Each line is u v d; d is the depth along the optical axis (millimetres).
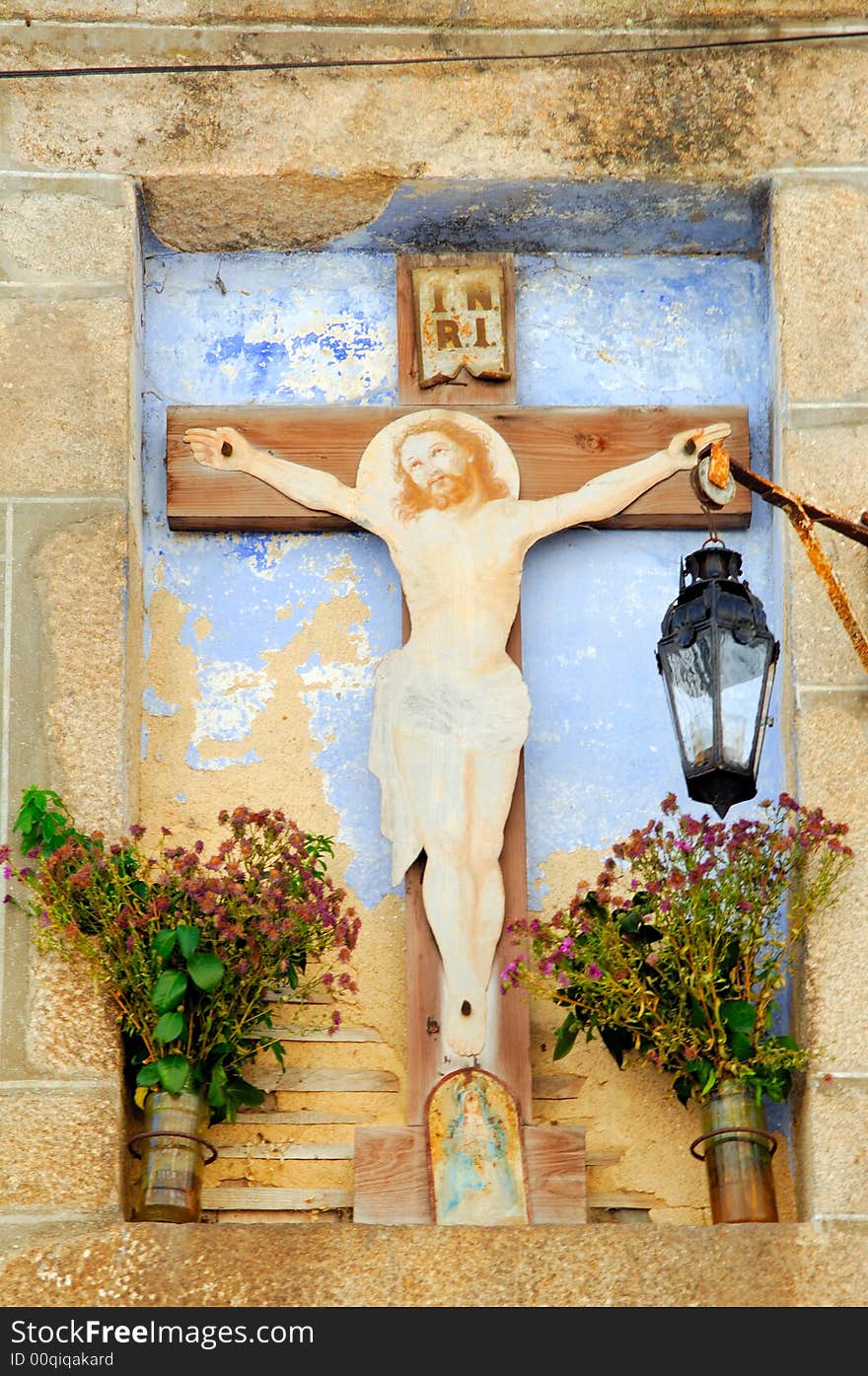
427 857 7168
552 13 7855
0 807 7047
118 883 6824
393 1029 7152
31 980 6859
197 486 7539
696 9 7875
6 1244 6566
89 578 7262
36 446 7375
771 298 7781
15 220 7598
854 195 7754
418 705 7289
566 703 7500
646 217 7863
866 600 7359
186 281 7867
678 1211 7023
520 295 7898
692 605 6594
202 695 7453
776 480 7605
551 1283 6531
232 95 7754
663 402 7789
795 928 6988
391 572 7598
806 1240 6621
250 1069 7094
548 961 6859
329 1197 6977
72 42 7770
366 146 7723
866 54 7887
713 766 6414
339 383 7770
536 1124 7004
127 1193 6797
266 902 6781
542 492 7574
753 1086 6848
